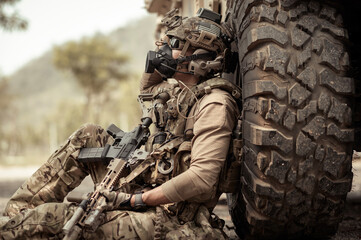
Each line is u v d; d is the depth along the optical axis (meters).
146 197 2.41
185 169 2.48
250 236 2.60
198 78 2.74
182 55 2.69
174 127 2.60
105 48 42.66
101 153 2.65
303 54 2.28
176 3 5.57
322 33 2.34
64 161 2.74
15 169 18.95
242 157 2.47
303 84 2.27
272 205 2.34
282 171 2.27
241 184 2.53
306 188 2.32
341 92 2.29
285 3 2.33
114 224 2.32
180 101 2.59
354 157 3.20
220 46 2.71
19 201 2.72
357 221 3.59
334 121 2.30
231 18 2.82
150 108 2.75
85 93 43.00
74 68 41.88
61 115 58.44
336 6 2.41
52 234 2.33
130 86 36.91
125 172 2.59
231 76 3.13
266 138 2.24
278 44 2.29
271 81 2.26
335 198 2.38
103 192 2.34
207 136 2.42
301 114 2.26
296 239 2.57
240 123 2.51
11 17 12.30
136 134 2.66
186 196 2.38
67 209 2.36
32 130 62.69
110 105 43.44
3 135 62.34
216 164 2.40
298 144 2.26
